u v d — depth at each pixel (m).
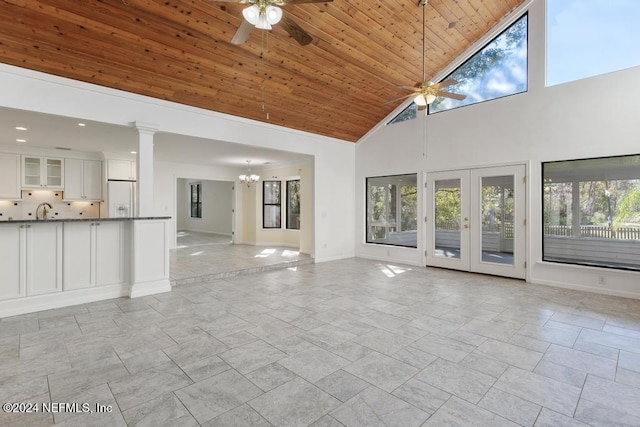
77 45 3.48
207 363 2.48
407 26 4.68
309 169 7.64
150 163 4.42
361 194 7.54
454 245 6.00
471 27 5.18
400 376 2.30
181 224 14.55
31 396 2.04
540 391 2.12
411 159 6.55
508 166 5.25
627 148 4.22
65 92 3.80
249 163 8.45
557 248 4.86
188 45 3.90
